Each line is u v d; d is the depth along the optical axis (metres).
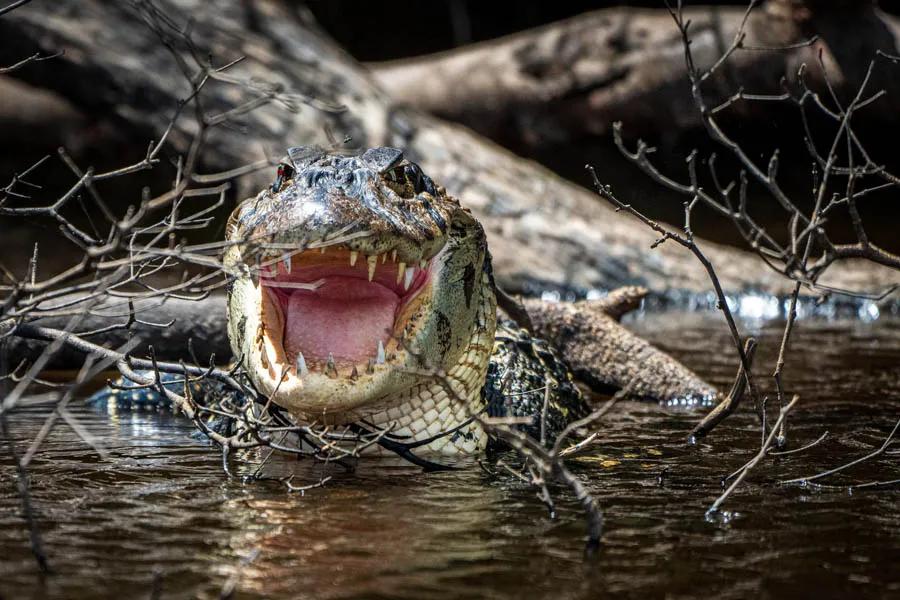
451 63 33.06
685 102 30.20
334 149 9.50
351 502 7.98
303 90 24.31
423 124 25.03
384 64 34.59
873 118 28.41
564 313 14.25
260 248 7.62
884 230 29.14
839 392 13.28
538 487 8.05
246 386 9.45
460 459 9.71
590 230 23.89
